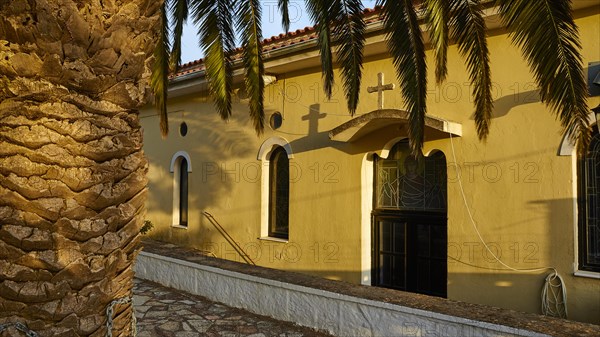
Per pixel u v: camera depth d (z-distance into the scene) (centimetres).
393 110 726
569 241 638
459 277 737
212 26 646
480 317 505
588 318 616
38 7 215
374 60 846
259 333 639
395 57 489
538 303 660
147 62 271
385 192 866
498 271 699
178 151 1291
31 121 228
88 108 240
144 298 816
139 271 976
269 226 1059
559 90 342
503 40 701
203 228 1198
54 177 230
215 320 697
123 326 273
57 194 231
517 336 466
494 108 709
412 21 474
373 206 877
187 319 701
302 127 966
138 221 269
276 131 1019
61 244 234
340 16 552
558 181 651
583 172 642
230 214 1127
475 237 723
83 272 241
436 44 445
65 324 239
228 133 1141
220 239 1148
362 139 867
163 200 1345
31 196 226
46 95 228
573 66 340
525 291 673
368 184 873
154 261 940
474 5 484
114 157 252
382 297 594
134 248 274
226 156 1144
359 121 775
